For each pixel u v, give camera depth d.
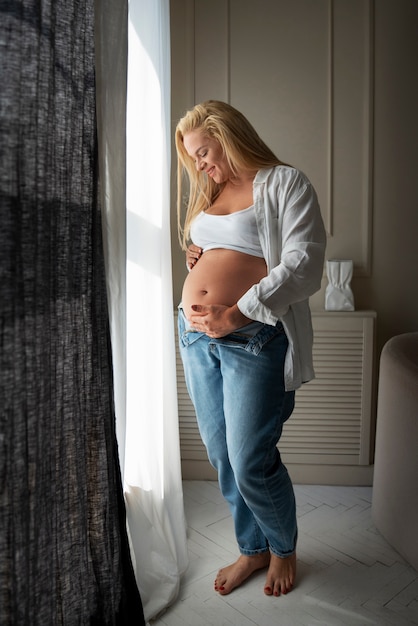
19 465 0.90
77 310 1.17
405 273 2.61
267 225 1.57
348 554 1.92
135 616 1.41
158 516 1.75
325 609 1.62
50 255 1.03
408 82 2.52
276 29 2.53
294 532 1.71
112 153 1.38
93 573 1.27
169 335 1.86
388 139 2.55
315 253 1.50
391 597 1.68
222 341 1.54
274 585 1.70
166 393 1.86
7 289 0.86
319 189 2.59
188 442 2.57
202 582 1.77
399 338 2.13
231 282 1.58
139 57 1.71
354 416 2.45
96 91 1.32
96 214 1.25
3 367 0.86
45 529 1.02
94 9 1.29
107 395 1.29
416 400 1.77
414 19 2.49
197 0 2.54
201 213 1.71
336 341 2.42
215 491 2.46
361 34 2.51
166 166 1.88
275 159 1.65
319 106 2.55
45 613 1.02
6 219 0.86
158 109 1.80
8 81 0.86
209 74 2.56
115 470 1.34
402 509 1.87
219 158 1.63
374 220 2.59
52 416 1.06
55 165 1.04
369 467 2.48
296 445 2.49
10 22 0.86
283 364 1.57
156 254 1.78
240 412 1.55
